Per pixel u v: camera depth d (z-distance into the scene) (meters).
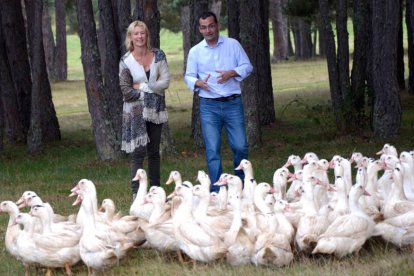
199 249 9.03
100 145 19.12
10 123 25.25
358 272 8.38
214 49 12.01
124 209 12.59
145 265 9.47
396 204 9.83
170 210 10.20
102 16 19.67
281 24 65.88
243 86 19.36
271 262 8.80
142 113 11.72
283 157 17.78
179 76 51.75
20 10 25.53
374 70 19.70
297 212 9.64
